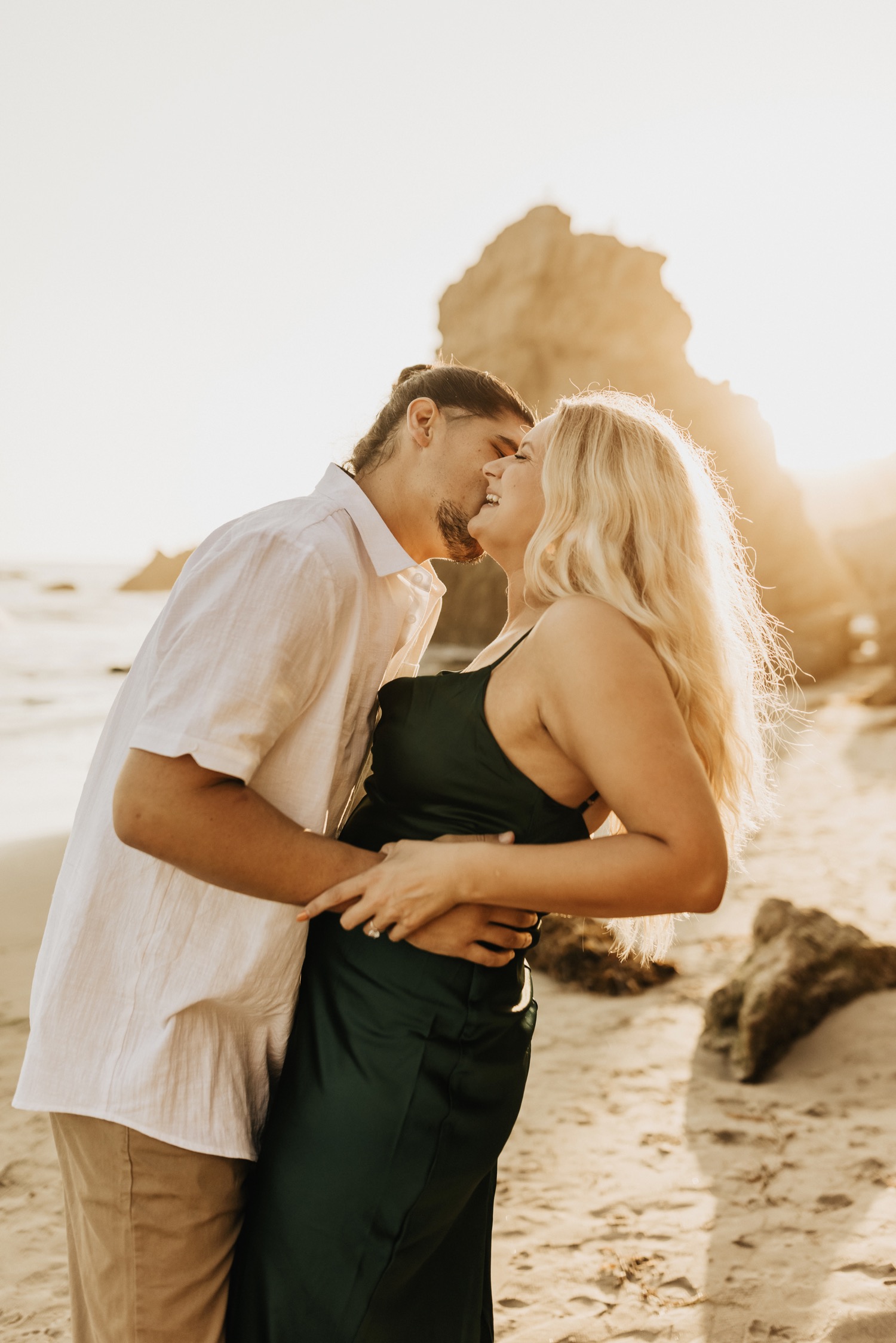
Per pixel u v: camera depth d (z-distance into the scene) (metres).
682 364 29.36
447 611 29.83
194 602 1.52
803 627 22.36
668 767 1.37
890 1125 3.27
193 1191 1.54
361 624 1.61
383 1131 1.52
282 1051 1.68
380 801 1.72
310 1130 1.55
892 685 15.67
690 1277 2.56
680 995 4.68
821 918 4.36
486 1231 1.79
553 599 1.59
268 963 1.54
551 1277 2.58
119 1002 1.53
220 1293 1.59
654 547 1.58
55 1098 1.52
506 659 1.59
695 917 5.84
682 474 1.66
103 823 1.60
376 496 1.96
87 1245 1.57
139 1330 1.52
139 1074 1.50
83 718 18.02
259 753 1.45
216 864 1.42
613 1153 3.24
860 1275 2.49
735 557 1.99
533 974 5.03
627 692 1.40
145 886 1.54
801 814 8.73
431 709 1.64
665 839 1.36
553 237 29.89
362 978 1.59
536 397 29.67
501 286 30.84
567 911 1.43
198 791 1.40
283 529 1.53
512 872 1.42
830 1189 2.92
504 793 1.57
